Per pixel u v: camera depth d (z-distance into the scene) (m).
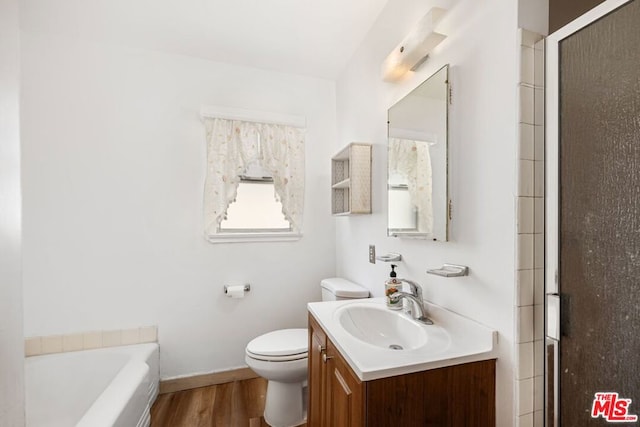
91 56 1.95
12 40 0.45
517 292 0.90
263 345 1.75
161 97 2.09
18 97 0.47
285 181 2.32
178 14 1.72
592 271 0.76
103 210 1.97
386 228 1.67
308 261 2.40
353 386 0.89
